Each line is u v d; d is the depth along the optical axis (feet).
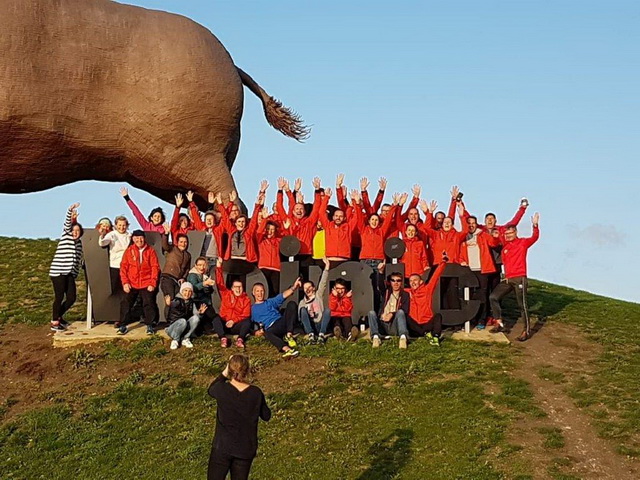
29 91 42.19
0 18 41.83
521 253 41.78
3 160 43.65
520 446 29.30
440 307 40.73
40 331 42.09
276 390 34.73
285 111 52.06
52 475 29.27
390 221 42.16
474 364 37.19
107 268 40.68
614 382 35.32
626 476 27.40
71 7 44.01
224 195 47.19
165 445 30.76
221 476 23.13
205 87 45.96
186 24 47.01
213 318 39.83
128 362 37.55
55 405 34.32
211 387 23.76
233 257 40.93
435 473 27.63
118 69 44.52
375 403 33.22
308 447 29.94
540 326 44.65
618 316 47.67
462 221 42.75
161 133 45.57
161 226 41.68
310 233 42.19
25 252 59.21
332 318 40.47
